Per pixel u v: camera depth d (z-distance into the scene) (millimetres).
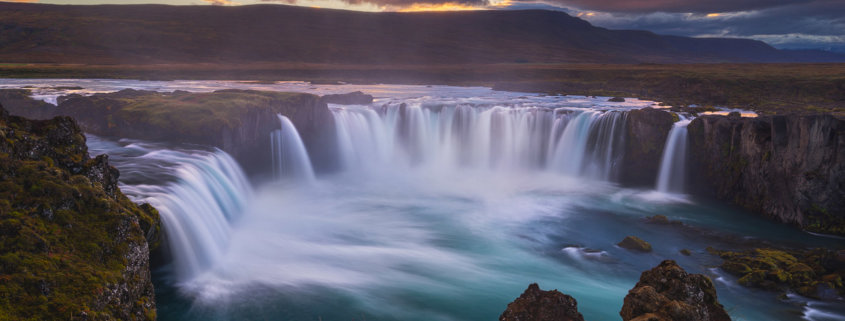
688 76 98625
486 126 51406
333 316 19656
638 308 9812
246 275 22703
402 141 53125
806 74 98188
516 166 50562
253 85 108938
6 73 112750
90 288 11508
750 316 20875
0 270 10805
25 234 11688
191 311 19031
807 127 31141
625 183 44625
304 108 44469
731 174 38156
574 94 89250
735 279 24422
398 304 21125
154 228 17562
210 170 29922
